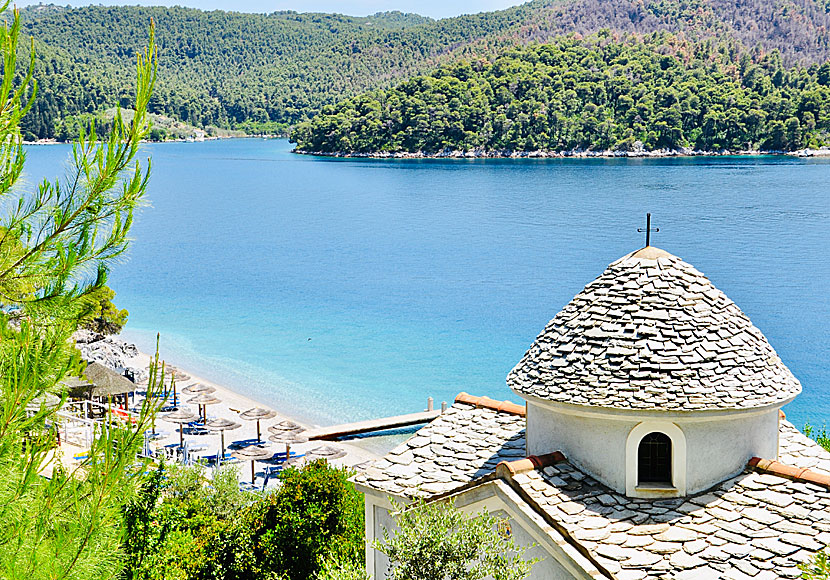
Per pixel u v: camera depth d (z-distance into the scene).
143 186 9.25
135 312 96.69
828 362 68.94
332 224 173.75
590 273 113.56
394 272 119.75
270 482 43.38
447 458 18.88
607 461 16.08
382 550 14.66
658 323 16.69
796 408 58.53
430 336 83.00
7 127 8.66
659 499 15.77
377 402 62.06
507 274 114.94
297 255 137.50
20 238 8.84
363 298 102.56
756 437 16.56
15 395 8.26
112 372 46.62
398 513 15.61
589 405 15.92
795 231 141.38
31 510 8.42
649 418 15.66
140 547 14.44
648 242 18.56
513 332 83.56
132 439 9.03
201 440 49.56
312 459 44.81
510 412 20.69
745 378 16.16
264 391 64.81
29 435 8.67
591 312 17.44
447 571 13.93
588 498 15.72
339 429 51.81
